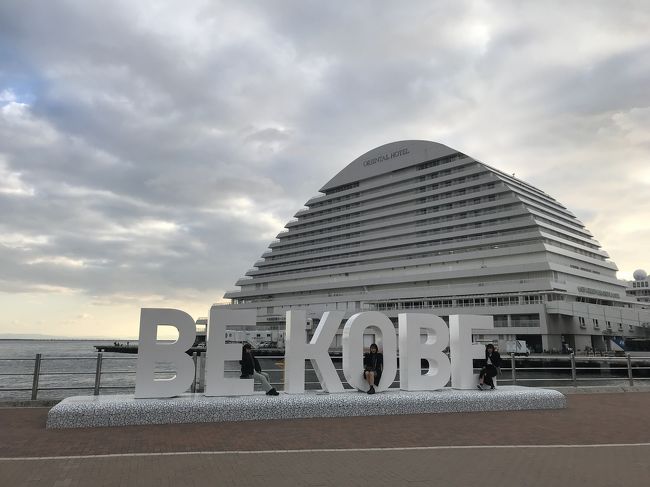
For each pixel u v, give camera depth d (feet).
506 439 33.12
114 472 23.58
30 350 420.77
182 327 42.27
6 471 23.56
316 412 41.73
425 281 335.06
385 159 408.46
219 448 29.25
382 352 48.60
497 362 51.34
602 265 322.96
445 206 350.64
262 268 467.11
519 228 301.84
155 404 37.99
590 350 256.93
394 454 28.25
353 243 399.65
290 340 46.16
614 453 29.04
